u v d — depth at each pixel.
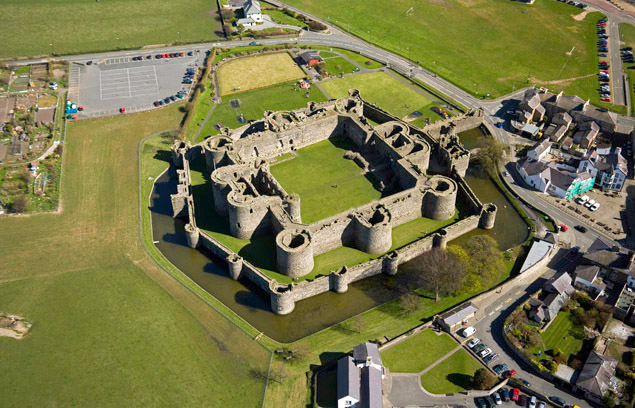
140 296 196.62
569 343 174.75
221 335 183.00
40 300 195.00
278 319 189.62
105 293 197.88
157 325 185.88
